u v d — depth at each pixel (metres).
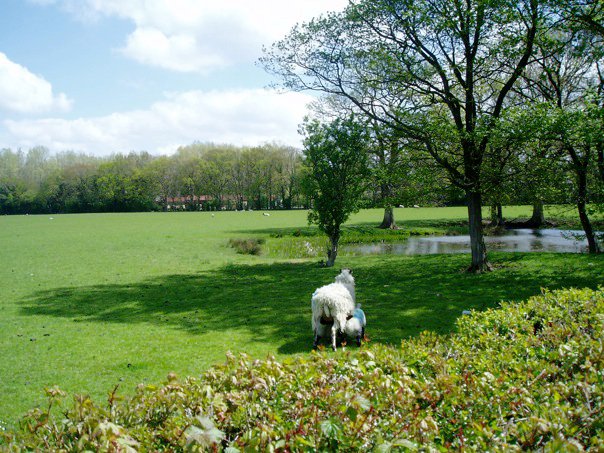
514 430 3.47
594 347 5.28
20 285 20.61
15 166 153.00
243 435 3.49
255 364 4.76
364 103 22.20
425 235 44.06
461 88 21.73
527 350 5.71
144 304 16.47
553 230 44.25
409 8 18.97
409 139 21.89
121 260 28.72
